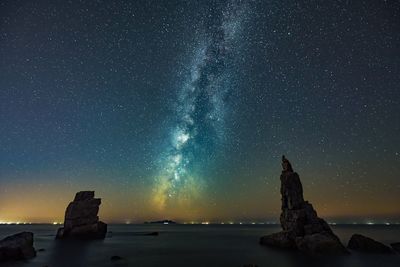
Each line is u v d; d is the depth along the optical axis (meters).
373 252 39.31
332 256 36.66
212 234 110.75
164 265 33.41
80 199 70.25
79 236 66.88
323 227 45.06
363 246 41.28
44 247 51.78
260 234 109.25
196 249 50.94
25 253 36.41
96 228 69.12
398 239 70.75
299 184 48.84
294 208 47.19
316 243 39.84
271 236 51.81
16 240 37.59
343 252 38.19
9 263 33.28
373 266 30.72
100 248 51.56
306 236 42.31
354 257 35.78
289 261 34.22
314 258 35.78
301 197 47.97
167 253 44.84
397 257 35.81
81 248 50.94
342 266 30.84
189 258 38.97
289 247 44.31
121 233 109.19
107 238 75.56
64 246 53.91
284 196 49.31
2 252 34.53
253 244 59.19
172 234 110.00
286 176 49.62
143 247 54.38
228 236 95.06
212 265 33.06
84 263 34.31
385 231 122.19
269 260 35.34
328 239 39.91
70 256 40.00
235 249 49.84
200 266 32.44
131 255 42.19
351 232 112.81
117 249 50.22
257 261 34.88
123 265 33.31
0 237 80.25
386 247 40.03
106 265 33.22
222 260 36.66
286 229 47.56
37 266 31.81
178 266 32.66
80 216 68.31
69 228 66.88
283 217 48.66
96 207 70.81
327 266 30.98
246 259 36.84
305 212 46.22
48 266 31.64
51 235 91.19
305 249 40.72
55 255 40.81
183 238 83.00
